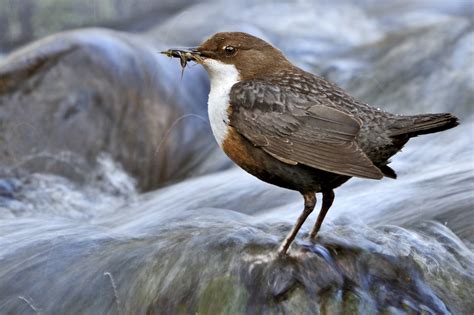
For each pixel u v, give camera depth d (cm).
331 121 761
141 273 818
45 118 1495
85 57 1526
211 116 820
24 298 883
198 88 1652
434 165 1208
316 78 809
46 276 893
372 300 731
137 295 804
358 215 989
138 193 1496
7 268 926
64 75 1516
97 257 888
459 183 1032
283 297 725
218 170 1500
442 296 768
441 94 1530
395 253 771
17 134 1483
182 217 955
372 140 752
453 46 1661
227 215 952
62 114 1502
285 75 811
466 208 939
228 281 749
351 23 2336
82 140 1503
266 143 777
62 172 1480
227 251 775
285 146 770
